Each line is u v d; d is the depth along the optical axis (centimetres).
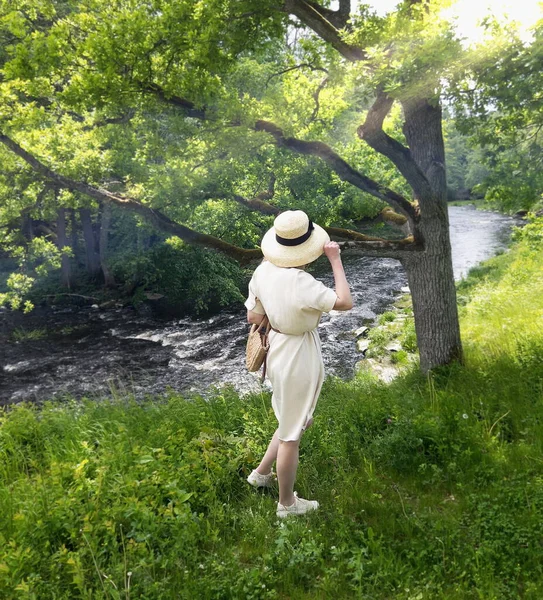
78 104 625
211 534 295
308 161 869
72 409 591
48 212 1518
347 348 1309
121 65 594
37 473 402
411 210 650
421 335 693
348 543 287
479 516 300
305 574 266
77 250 2814
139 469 339
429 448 391
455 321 681
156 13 634
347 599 252
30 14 706
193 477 338
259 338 308
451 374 632
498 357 670
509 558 265
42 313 2042
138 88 618
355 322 1511
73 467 344
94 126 860
